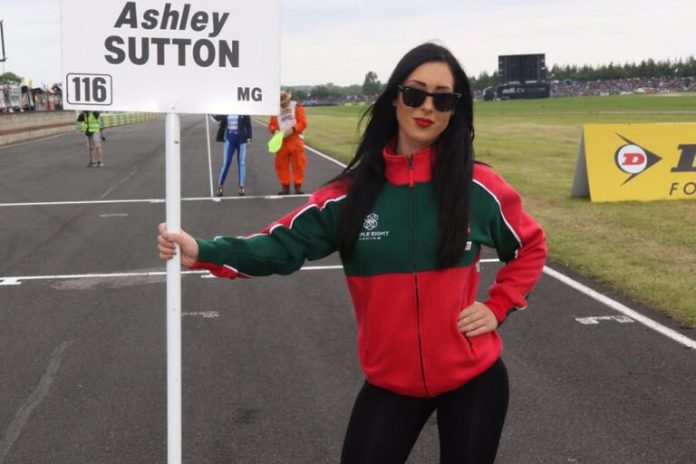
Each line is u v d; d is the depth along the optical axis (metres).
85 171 18.39
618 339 5.30
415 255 2.24
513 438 3.80
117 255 8.27
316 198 2.38
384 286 2.27
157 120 75.31
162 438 3.85
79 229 9.95
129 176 17.06
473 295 2.40
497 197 2.33
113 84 2.43
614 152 11.85
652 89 150.62
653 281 6.77
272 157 22.81
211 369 4.81
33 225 10.29
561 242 8.59
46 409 4.20
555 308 6.10
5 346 5.24
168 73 2.45
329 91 161.62
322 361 4.96
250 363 4.92
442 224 2.21
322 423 4.02
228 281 7.14
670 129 11.85
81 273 7.44
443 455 2.40
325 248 2.39
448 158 2.26
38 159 22.38
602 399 4.26
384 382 2.34
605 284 6.84
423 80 2.27
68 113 44.38
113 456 3.66
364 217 2.25
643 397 4.27
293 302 6.43
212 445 3.77
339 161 20.27
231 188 14.36
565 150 22.23
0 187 14.89
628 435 3.81
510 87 114.56
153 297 6.55
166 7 2.43
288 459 3.63
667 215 10.37
